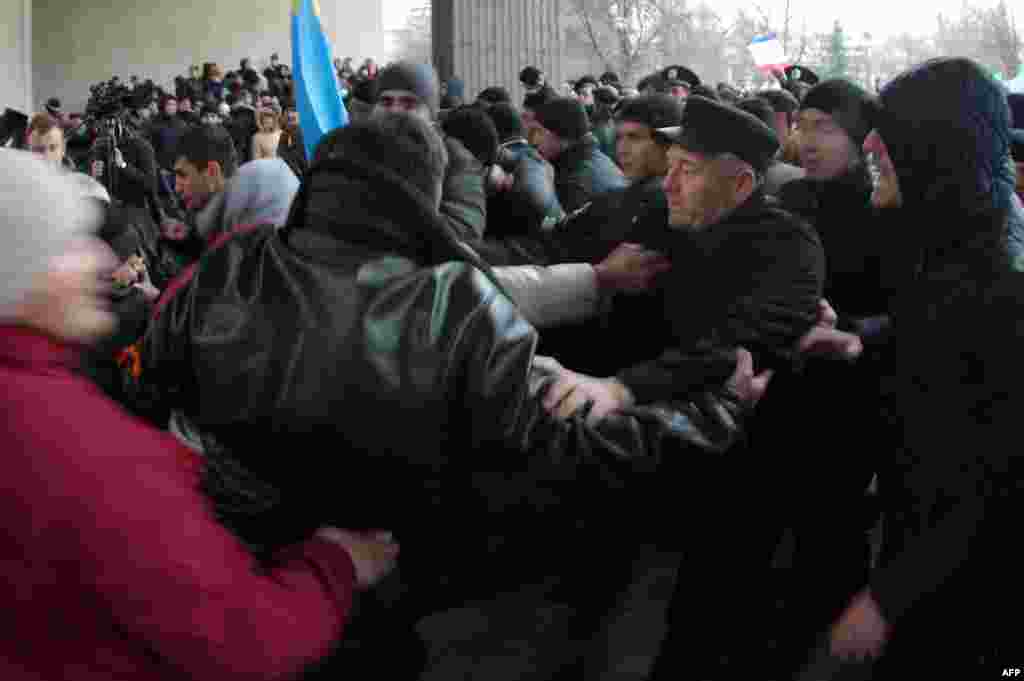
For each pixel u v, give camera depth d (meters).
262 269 1.91
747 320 2.48
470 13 14.94
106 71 35.22
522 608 2.70
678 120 3.29
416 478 1.83
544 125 5.06
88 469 1.36
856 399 3.02
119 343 3.11
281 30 36.88
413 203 1.89
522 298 2.60
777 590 3.12
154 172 8.30
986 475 1.99
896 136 2.10
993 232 2.04
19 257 1.38
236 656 1.42
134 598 1.36
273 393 1.81
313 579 1.64
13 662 1.35
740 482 2.79
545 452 1.91
